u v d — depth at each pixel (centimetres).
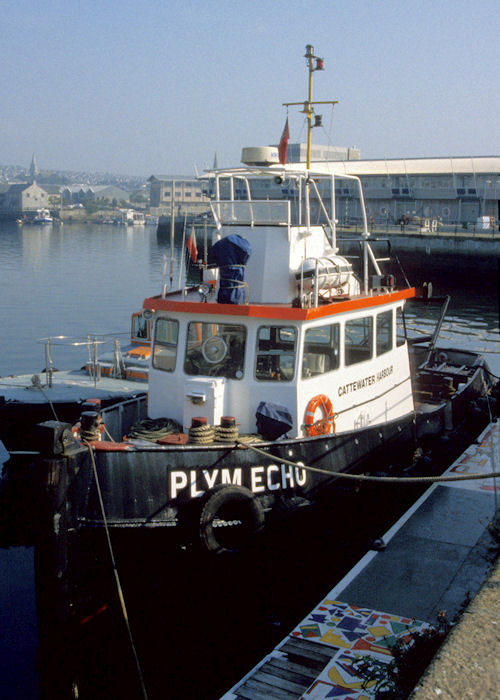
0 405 1427
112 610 771
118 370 1670
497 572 524
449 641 421
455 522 995
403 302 1166
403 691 500
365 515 971
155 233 14788
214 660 805
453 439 1284
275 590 855
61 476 704
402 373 1190
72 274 5831
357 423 1041
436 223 5966
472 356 1711
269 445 820
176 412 952
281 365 895
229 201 1029
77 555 730
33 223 19612
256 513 794
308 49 1170
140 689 768
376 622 747
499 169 6712
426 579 836
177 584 786
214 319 911
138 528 750
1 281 5272
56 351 2755
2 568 1073
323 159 7669
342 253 5656
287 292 976
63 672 738
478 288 5062
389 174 7225
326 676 661
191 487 773
